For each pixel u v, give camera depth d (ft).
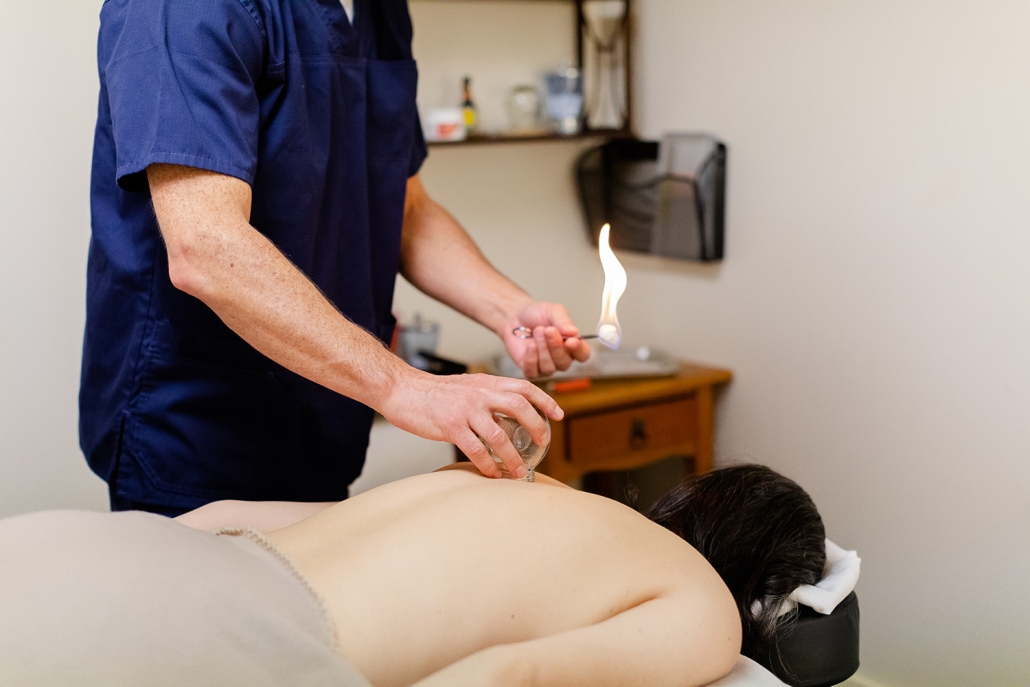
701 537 3.91
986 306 6.05
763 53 7.29
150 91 3.61
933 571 6.58
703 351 8.28
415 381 3.61
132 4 3.77
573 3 8.57
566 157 8.86
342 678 2.65
